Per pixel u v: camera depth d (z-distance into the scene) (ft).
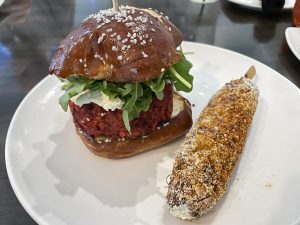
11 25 1.02
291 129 0.61
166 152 0.60
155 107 0.57
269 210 0.48
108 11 0.56
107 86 0.53
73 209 0.49
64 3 1.14
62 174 0.55
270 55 0.85
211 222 0.47
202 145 0.49
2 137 0.64
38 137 0.62
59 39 0.94
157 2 1.11
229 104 0.56
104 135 0.58
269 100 0.66
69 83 0.57
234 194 0.51
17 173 0.54
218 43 0.90
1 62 0.85
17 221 0.50
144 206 0.50
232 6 1.08
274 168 0.54
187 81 0.60
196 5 1.09
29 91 0.75
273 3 0.97
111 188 0.53
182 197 0.45
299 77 0.77
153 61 0.51
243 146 0.55
